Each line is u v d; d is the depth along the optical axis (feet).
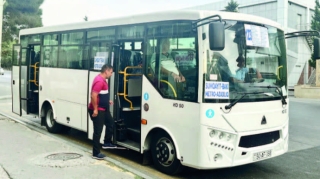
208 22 16.61
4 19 151.33
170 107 18.74
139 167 21.36
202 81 16.94
